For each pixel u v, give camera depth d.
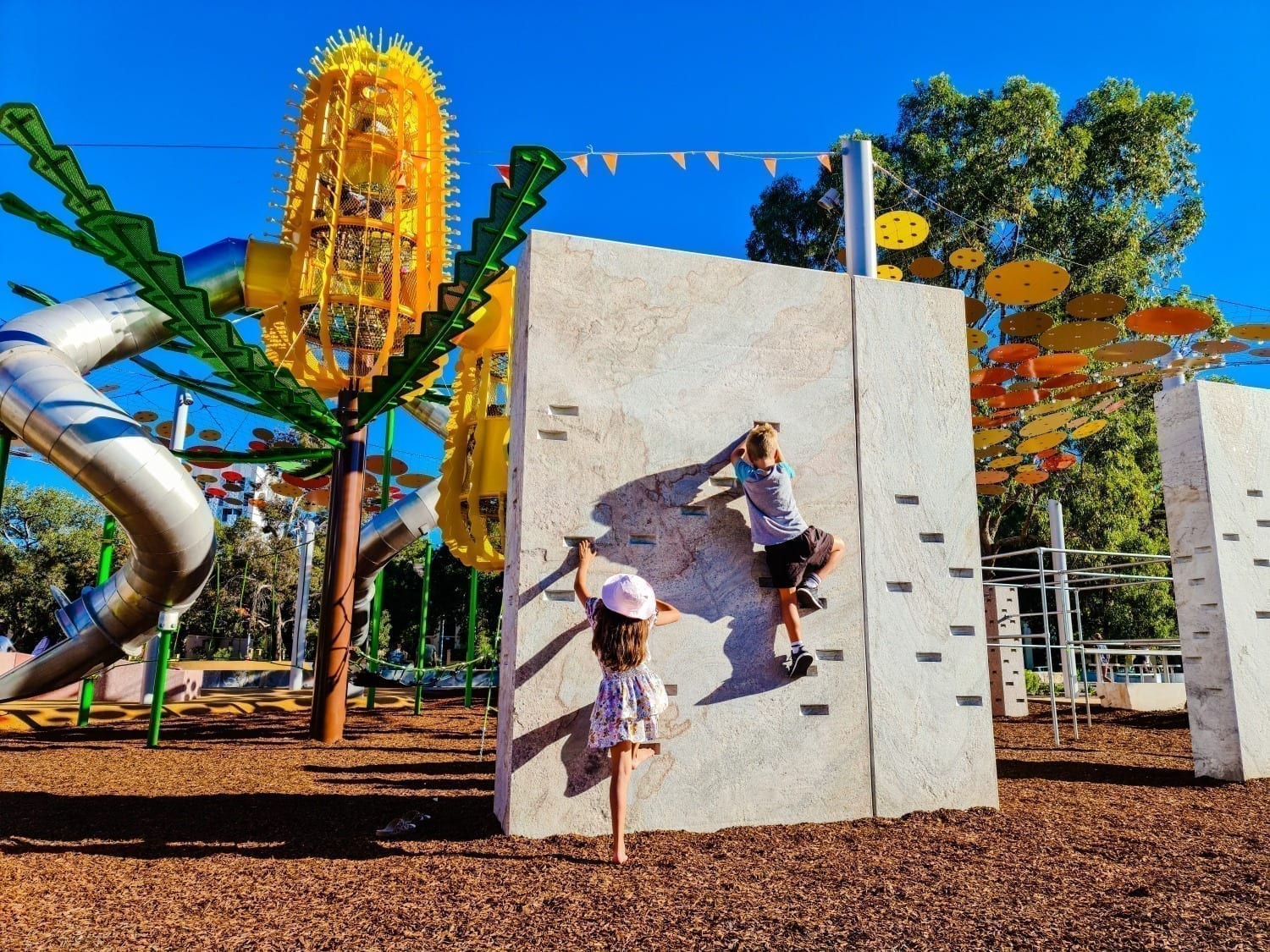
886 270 8.11
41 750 8.38
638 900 3.76
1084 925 3.45
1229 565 7.75
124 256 6.64
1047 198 23.72
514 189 6.07
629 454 5.42
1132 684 15.04
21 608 32.03
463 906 3.67
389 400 10.05
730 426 5.69
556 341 5.38
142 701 15.39
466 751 9.03
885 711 5.72
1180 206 24.64
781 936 3.32
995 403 9.91
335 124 10.20
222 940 3.25
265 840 4.86
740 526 5.60
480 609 43.59
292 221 10.20
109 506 9.27
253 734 10.22
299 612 19.50
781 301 5.98
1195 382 8.09
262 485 17.06
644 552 5.34
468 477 11.23
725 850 4.65
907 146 24.19
